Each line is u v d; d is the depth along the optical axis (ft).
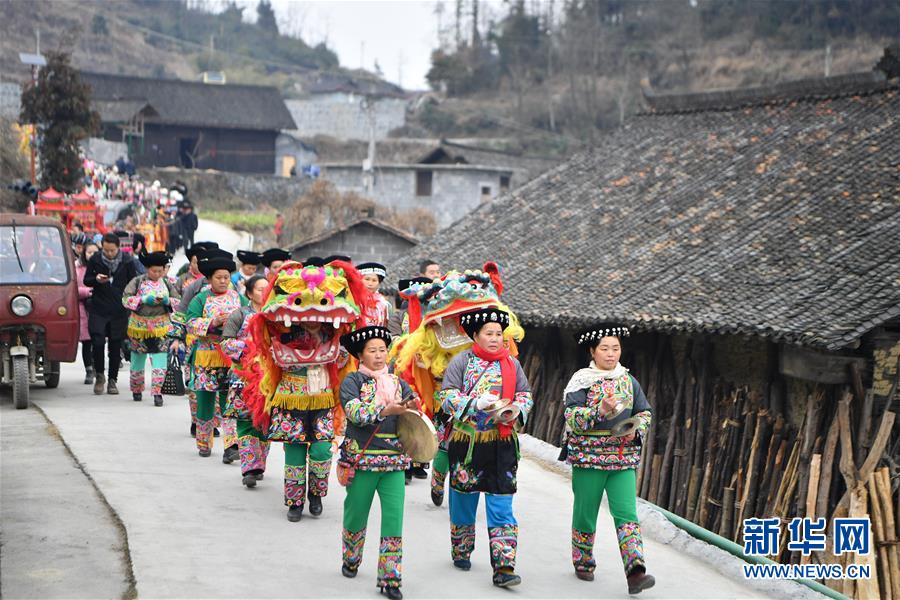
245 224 159.84
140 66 335.06
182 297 33.55
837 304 44.70
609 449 21.89
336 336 25.68
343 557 21.81
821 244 52.70
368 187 161.58
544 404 60.95
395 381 21.59
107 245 43.32
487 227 76.28
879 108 67.51
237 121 203.82
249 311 29.30
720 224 60.80
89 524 24.29
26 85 104.22
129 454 32.42
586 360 59.06
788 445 45.37
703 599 22.34
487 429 21.75
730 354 50.26
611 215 69.56
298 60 385.50
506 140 239.91
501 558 21.63
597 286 58.59
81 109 102.99
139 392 43.27
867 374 42.65
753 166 67.51
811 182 61.05
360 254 109.29
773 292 48.96
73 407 40.63
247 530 24.90
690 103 82.43
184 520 25.34
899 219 52.70
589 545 22.72
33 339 40.50
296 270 25.11
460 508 22.66
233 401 29.12
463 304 24.95
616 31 274.57
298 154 213.46
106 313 43.96
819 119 69.92
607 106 247.09
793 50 242.78
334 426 26.50
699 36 258.57
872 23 241.55
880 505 40.24
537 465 36.17
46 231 42.11
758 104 77.10
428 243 77.77
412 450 20.85
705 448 49.88
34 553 21.95
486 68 294.87
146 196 116.16
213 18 400.47
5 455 31.32
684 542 26.66
